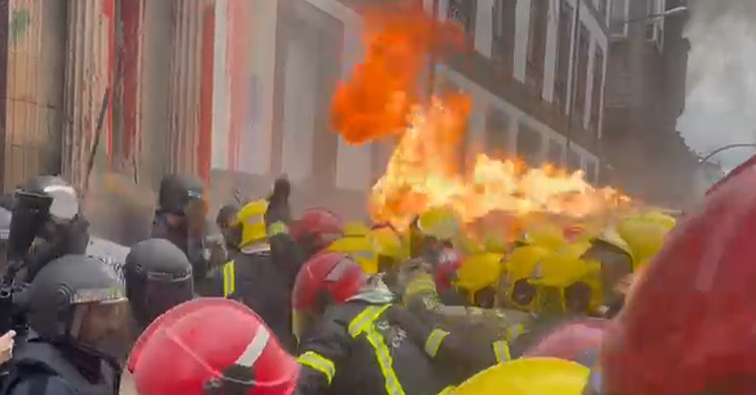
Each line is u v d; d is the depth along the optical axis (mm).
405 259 2934
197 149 6223
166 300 2100
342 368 1937
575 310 1853
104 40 5082
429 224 3219
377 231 3141
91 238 3027
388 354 1926
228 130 6781
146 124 5809
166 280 2098
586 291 1840
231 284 2986
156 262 2100
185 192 2891
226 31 6770
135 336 1792
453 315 2096
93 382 1632
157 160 5945
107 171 5039
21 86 4477
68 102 4789
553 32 10852
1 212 2477
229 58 6824
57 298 1617
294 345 2465
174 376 1140
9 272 2234
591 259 1838
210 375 1138
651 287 516
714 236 496
